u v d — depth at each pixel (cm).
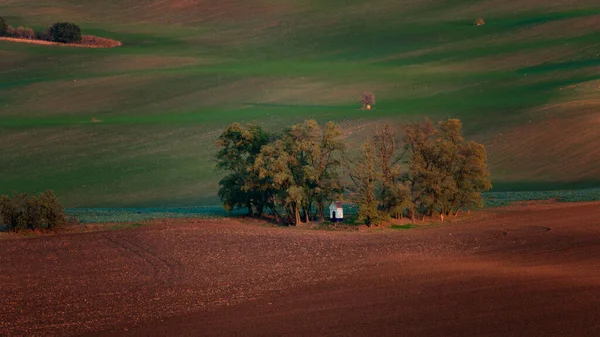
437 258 15375
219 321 11194
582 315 10756
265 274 14288
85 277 14538
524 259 14975
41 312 12025
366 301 11969
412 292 12400
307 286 13162
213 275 14362
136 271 14925
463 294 12131
